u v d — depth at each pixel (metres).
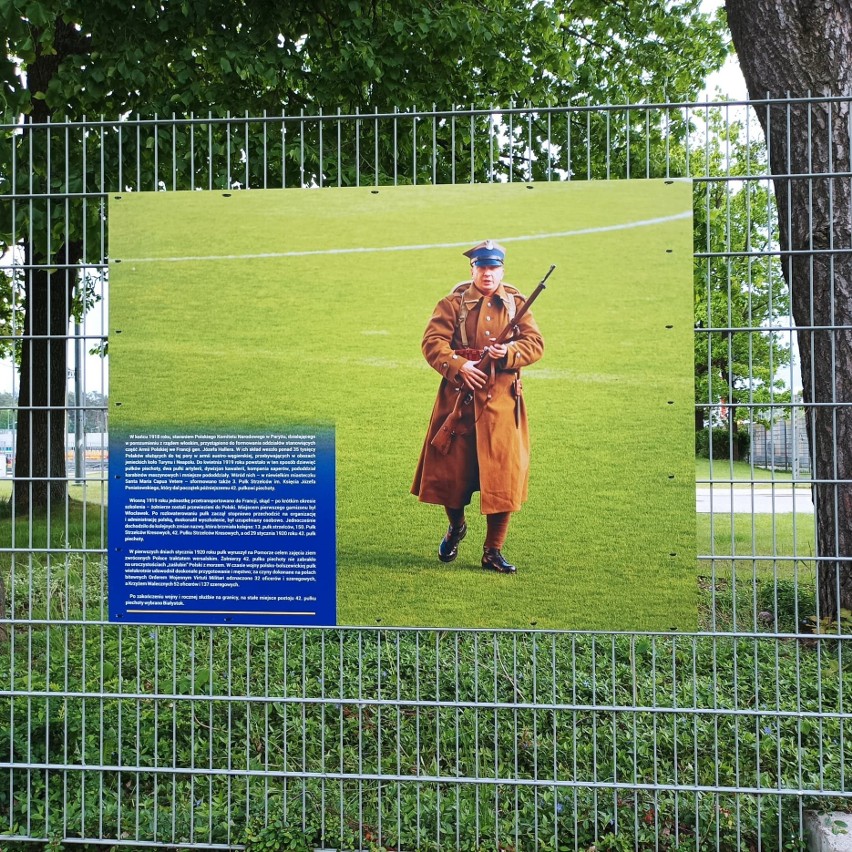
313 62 8.07
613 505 3.59
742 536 8.32
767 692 4.42
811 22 4.94
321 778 3.46
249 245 3.70
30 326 3.63
